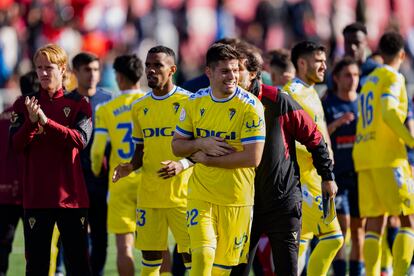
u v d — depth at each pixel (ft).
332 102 105.91
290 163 75.56
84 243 78.89
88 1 203.92
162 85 83.71
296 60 88.07
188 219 73.10
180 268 96.48
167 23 219.20
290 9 228.22
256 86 74.90
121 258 94.02
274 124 74.49
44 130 77.05
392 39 98.63
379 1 241.35
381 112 95.91
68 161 78.18
